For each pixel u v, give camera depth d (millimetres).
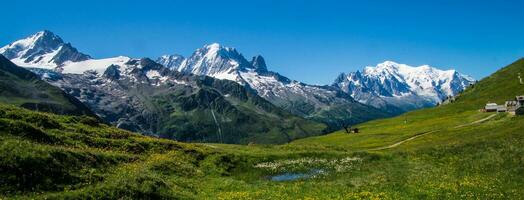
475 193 40469
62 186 37062
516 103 148125
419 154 66562
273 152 75312
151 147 64125
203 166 61281
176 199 39438
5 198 32312
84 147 54656
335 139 159500
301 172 62094
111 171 45656
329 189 46031
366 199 40125
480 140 66750
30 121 56719
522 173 46500
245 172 62219
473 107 198000
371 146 111938
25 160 37062
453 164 56438
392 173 54562
